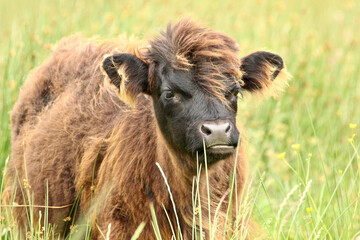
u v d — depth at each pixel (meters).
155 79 20.36
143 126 20.98
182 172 20.02
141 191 20.47
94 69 24.08
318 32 45.44
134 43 23.17
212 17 42.22
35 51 32.81
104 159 21.39
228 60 19.73
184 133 19.34
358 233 20.00
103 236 19.89
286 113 34.19
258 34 39.94
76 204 22.70
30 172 24.50
